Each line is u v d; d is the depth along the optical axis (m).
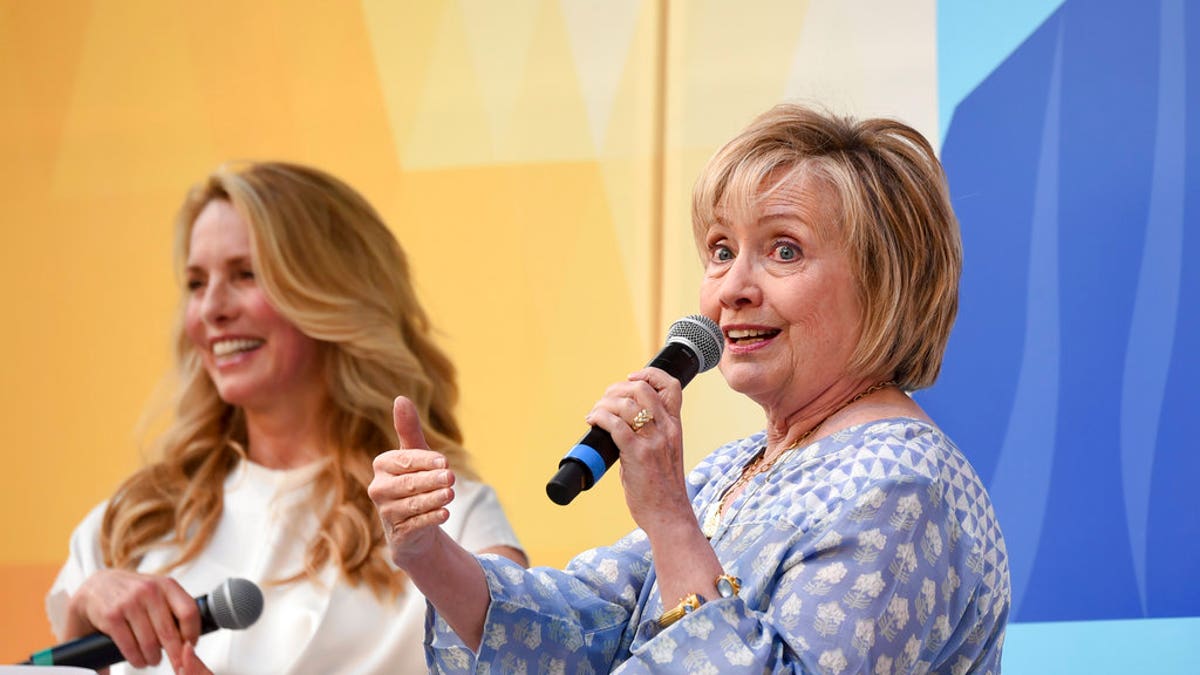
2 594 15.92
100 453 15.98
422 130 15.39
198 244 12.72
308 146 15.73
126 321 16.12
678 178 14.27
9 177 16.55
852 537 6.47
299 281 12.50
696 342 7.29
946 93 12.78
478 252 14.96
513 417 14.62
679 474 6.70
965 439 12.00
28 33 16.70
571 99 14.83
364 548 11.73
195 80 16.22
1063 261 11.82
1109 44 11.86
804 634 6.32
